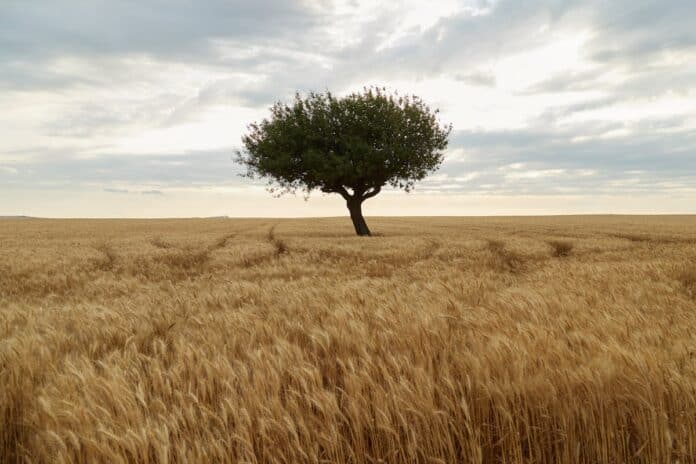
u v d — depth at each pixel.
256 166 38.41
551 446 3.33
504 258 19.75
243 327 5.29
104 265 17.92
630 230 40.62
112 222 77.75
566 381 3.37
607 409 3.33
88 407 3.12
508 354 3.82
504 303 6.27
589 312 5.89
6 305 9.91
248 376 3.53
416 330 4.57
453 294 7.94
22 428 3.62
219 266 16.98
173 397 3.52
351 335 4.56
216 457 2.93
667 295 7.56
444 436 3.24
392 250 20.09
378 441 3.25
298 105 36.09
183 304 7.74
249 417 3.03
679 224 53.88
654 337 4.39
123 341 5.36
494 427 3.43
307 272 14.07
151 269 16.16
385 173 35.31
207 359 3.84
